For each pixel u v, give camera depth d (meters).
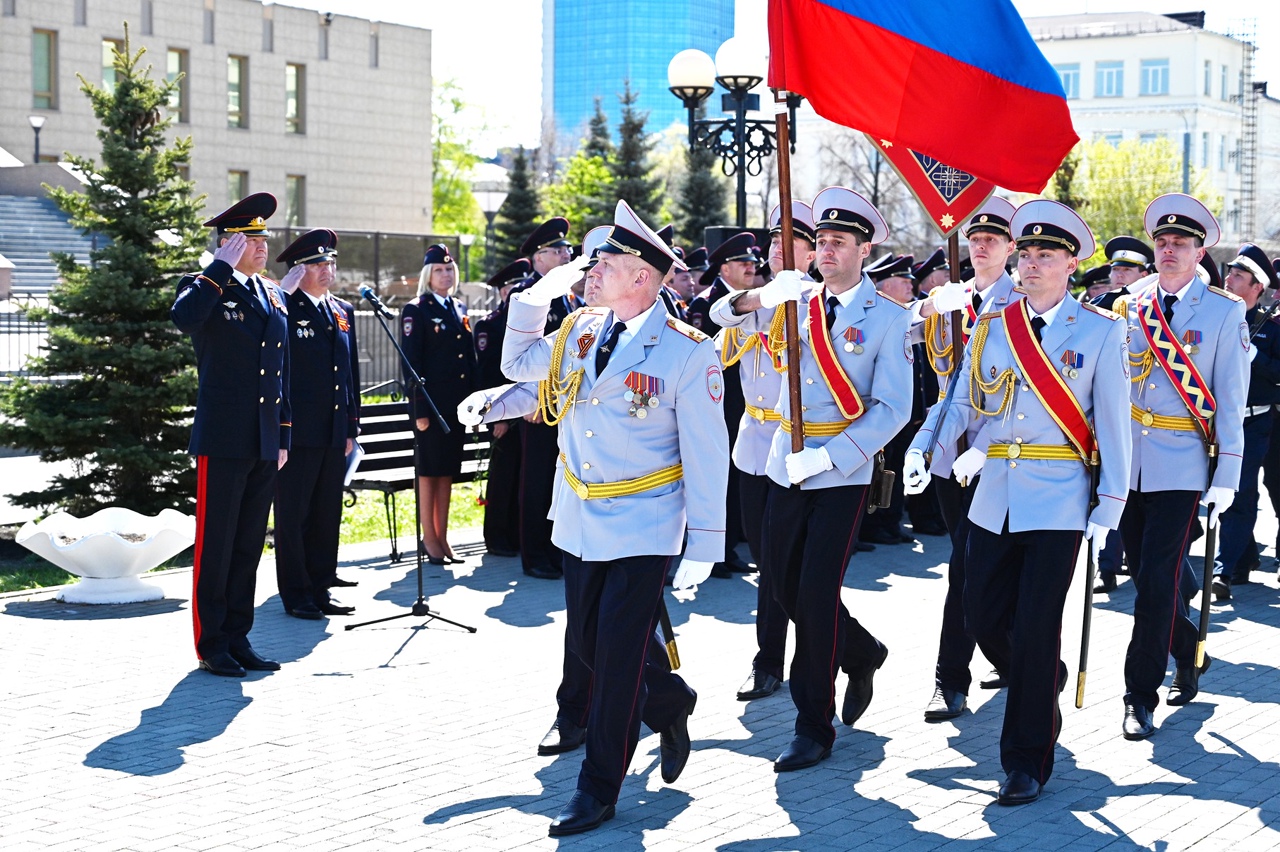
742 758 6.22
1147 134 69.56
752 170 13.63
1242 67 72.19
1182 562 6.88
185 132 42.22
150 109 12.95
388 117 48.06
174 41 41.91
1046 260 5.91
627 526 5.38
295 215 45.72
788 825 5.35
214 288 7.43
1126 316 7.20
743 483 7.28
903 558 11.38
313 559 9.08
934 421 6.21
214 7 42.81
